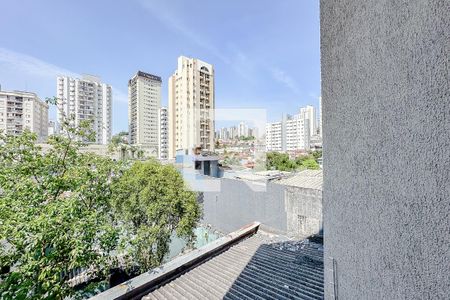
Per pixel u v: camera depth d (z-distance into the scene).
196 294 4.35
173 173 10.23
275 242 6.89
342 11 1.77
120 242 6.78
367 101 1.48
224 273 5.02
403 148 1.17
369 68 1.45
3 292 4.49
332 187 2.00
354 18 1.61
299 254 5.90
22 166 6.64
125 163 9.14
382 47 1.32
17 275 4.60
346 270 1.79
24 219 5.28
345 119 1.76
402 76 1.17
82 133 7.92
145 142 49.31
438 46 0.96
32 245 5.00
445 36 0.93
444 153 0.94
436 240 0.99
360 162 1.57
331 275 2.02
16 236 4.84
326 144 2.09
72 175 6.80
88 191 6.90
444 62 0.93
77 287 7.92
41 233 4.89
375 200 1.42
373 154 1.42
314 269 4.98
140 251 8.73
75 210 5.78
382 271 1.36
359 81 1.56
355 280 1.66
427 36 1.01
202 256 5.66
